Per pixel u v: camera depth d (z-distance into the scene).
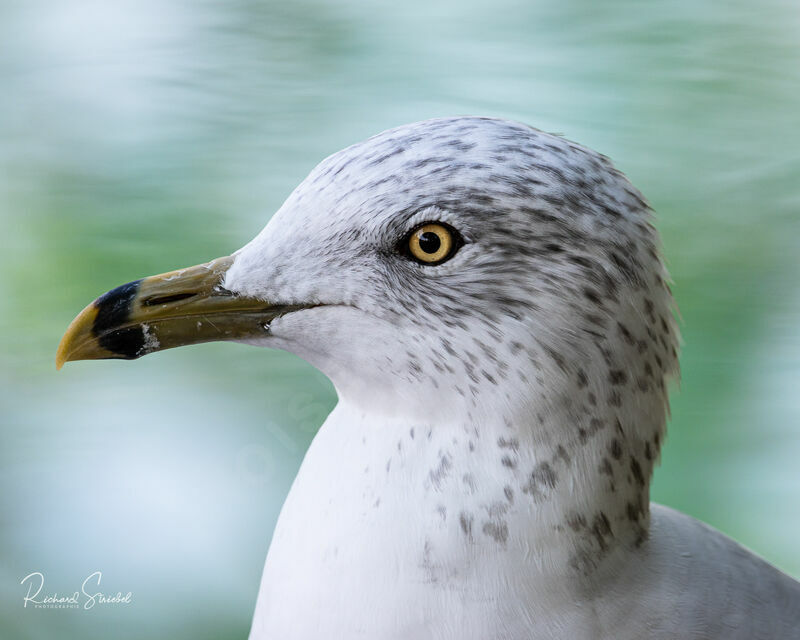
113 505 2.05
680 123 2.70
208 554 2.00
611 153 2.64
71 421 2.20
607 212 1.75
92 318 1.77
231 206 2.47
